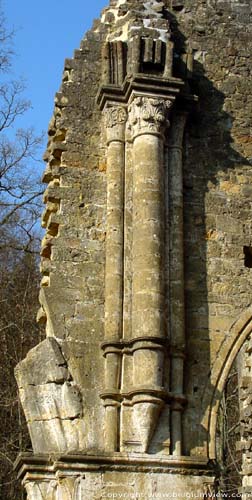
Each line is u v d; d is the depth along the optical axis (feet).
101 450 41.42
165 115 47.57
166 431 42.24
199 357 44.98
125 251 45.34
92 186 47.24
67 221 46.16
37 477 40.98
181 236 46.50
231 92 51.57
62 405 42.57
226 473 74.28
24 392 42.93
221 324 45.93
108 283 44.57
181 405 43.06
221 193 48.93
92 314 44.50
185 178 48.73
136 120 47.16
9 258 93.86
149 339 42.42
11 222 93.15
